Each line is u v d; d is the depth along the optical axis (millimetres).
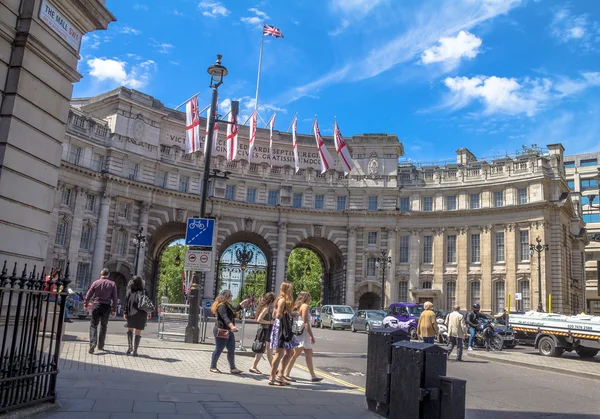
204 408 9391
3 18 10586
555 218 55531
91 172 51969
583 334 23438
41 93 11398
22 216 10844
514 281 55531
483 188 59625
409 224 62781
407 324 37750
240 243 69312
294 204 64500
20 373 8055
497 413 11562
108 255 53250
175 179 59562
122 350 16609
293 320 13945
